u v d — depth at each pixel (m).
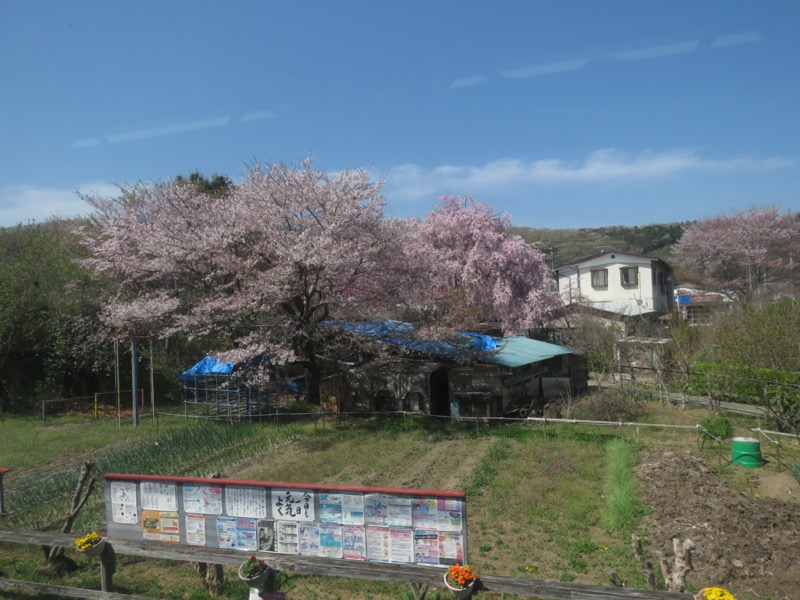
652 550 8.38
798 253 40.97
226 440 15.34
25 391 21.77
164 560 8.09
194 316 18.30
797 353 15.90
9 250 23.95
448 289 21.00
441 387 19.05
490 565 7.93
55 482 11.98
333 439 15.59
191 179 36.78
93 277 22.62
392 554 5.83
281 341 17.97
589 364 27.00
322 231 17.38
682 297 40.00
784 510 9.35
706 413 18.36
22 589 6.51
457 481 11.75
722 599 4.49
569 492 10.80
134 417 18.31
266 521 6.22
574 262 40.62
